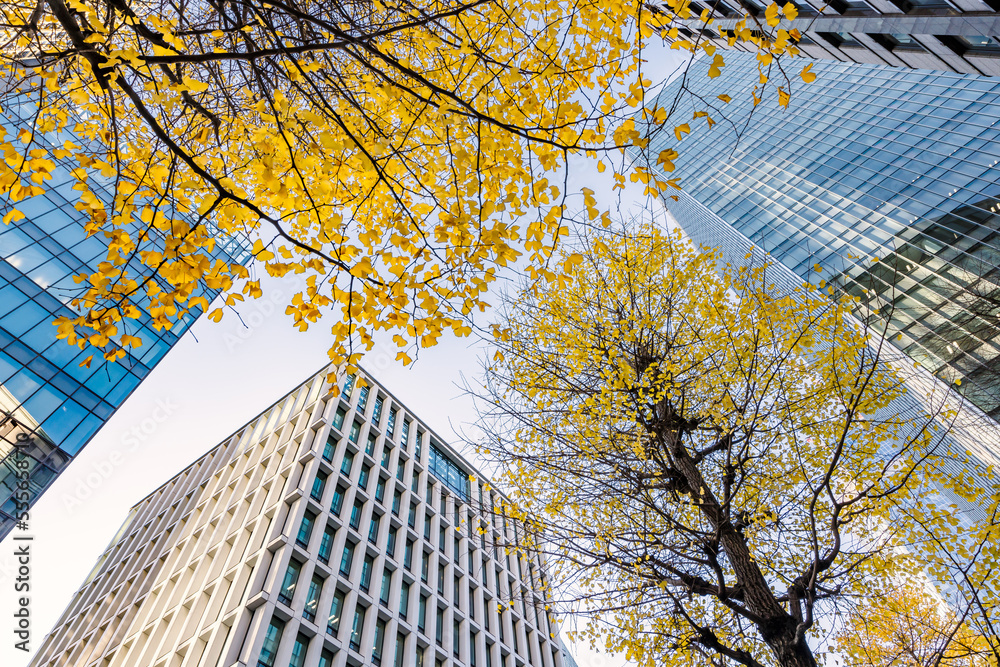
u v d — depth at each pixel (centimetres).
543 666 3114
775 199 3481
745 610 546
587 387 706
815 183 3216
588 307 765
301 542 2081
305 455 2480
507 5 349
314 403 2983
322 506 2305
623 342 721
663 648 616
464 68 344
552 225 332
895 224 2436
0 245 1631
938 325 1942
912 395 1769
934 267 2109
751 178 3919
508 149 330
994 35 1348
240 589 1934
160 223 281
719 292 766
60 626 3312
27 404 1529
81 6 301
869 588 683
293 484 2352
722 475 662
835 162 3212
